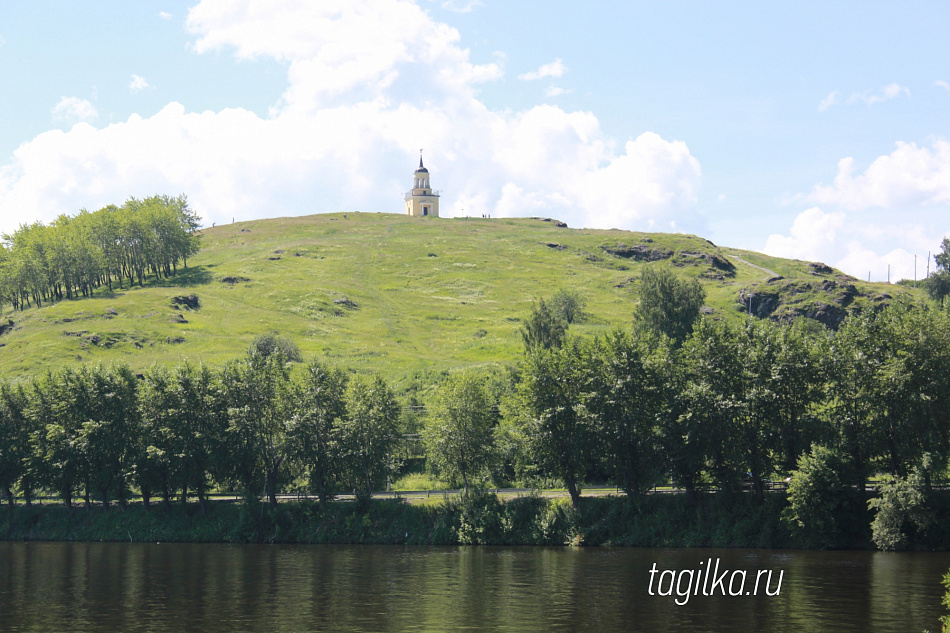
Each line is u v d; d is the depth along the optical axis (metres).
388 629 51.84
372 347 177.62
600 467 89.56
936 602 55.69
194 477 97.44
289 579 68.44
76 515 101.75
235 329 189.75
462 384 95.56
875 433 82.25
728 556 73.94
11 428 105.12
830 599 57.16
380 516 91.19
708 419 81.75
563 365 90.31
